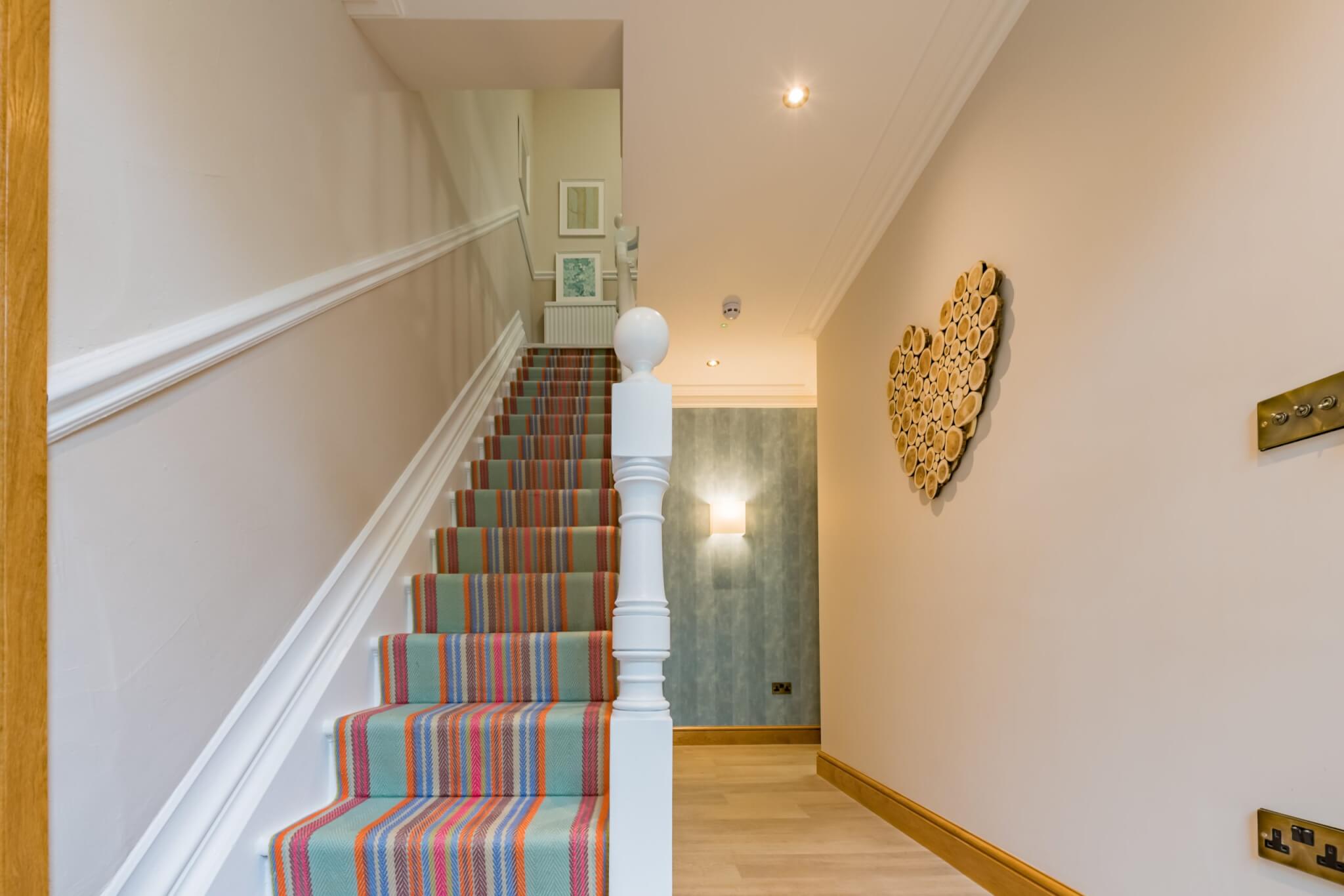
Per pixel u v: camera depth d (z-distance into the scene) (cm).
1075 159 232
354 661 231
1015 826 263
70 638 123
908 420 359
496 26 280
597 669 246
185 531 155
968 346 294
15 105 112
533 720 214
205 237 166
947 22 276
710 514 653
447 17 273
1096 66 222
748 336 559
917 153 342
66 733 122
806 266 453
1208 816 177
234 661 174
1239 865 168
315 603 215
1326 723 148
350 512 245
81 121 129
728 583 647
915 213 360
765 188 377
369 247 274
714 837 363
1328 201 150
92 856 127
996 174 280
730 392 666
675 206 392
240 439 178
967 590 300
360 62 273
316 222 228
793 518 656
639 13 273
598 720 214
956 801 311
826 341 523
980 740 289
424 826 184
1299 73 156
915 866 315
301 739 197
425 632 280
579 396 525
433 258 343
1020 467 261
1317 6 152
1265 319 163
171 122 155
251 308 179
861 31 280
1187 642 184
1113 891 210
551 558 313
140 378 139
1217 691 175
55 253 123
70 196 126
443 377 367
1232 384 172
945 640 321
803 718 636
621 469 180
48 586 118
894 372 377
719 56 292
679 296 493
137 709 139
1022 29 263
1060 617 236
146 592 142
